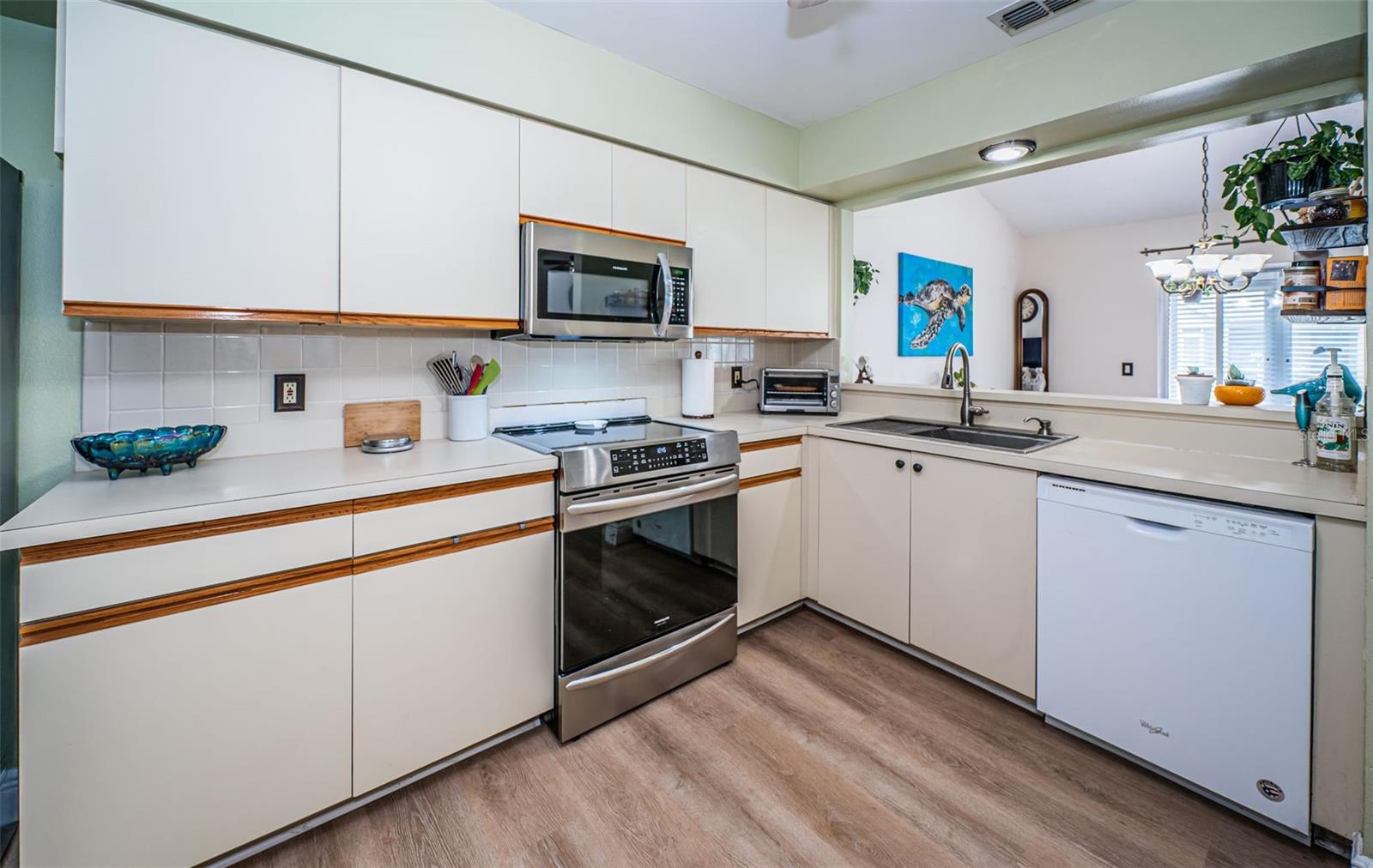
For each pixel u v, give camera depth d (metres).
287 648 1.34
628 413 2.64
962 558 2.02
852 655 2.29
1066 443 2.09
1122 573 1.61
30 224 1.48
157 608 1.19
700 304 2.45
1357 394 1.60
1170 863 1.35
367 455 1.75
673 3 1.81
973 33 1.97
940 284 4.52
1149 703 1.58
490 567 1.64
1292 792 1.36
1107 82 1.86
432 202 1.74
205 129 1.41
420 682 1.54
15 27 1.46
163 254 1.37
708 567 2.13
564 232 1.95
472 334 2.17
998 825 1.46
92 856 1.15
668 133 2.28
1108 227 5.16
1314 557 1.32
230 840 1.29
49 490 1.49
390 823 1.47
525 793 1.57
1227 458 1.79
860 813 1.50
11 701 1.46
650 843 1.42
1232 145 3.80
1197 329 4.73
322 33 1.54
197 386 1.67
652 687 1.96
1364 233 1.56
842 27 1.96
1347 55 1.55
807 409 2.94
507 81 1.86
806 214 2.88
